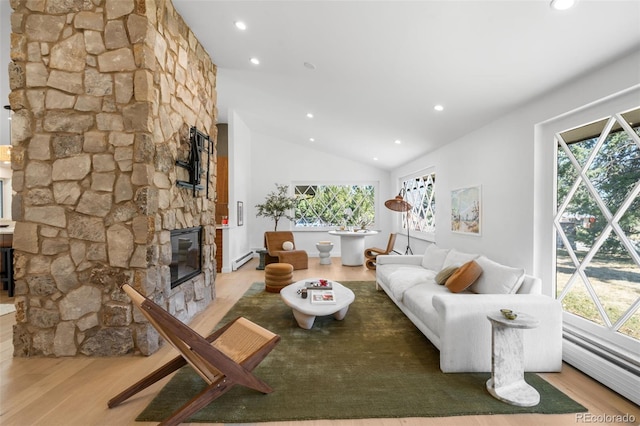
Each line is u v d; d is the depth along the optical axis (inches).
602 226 85.8
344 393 73.3
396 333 111.0
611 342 82.4
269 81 160.7
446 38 90.4
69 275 93.0
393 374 82.2
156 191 97.3
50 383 78.0
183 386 76.9
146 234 92.2
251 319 125.8
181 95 116.5
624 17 65.4
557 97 96.7
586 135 90.7
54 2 92.8
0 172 231.0
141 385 70.5
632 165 77.6
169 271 105.3
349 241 252.1
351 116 183.0
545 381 78.0
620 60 76.7
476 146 146.9
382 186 311.7
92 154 92.9
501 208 126.8
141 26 92.0
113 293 92.7
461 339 82.8
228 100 213.0
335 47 110.6
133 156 92.6
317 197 310.8
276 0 93.2
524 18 74.7
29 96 92.9
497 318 73.3
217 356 64.0
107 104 92.7
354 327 117.1
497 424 62.9
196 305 130.5
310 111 193.5
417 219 246.2
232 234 233.6
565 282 98.0
